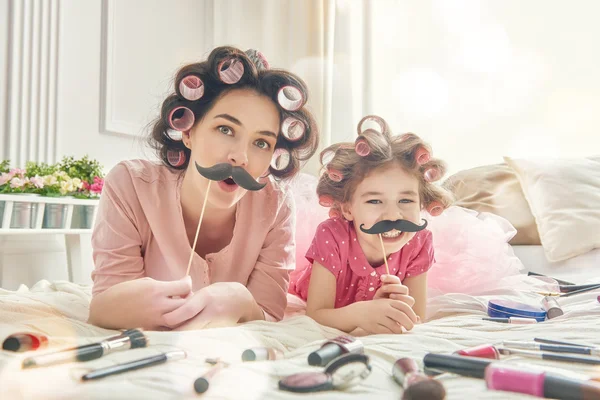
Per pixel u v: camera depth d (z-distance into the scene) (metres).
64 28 1.80
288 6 2.41
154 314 0.67
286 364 0.50
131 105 2.05
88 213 1.61
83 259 1.76
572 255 1.50
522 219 1.68
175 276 0.87
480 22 2.11
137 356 0.51
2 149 1.66
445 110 2.15
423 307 0.99
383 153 0.86
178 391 0.41
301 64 2.31
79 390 0.40
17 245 1.60
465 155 2.12
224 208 0.81
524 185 1.74
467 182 1.84
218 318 0.70
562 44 1.99
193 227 0.91
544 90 2.02
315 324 0.75
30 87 1.71
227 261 0.91
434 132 2.16
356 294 0.98
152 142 0.89
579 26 1.97
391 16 2.23
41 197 1.44
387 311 0.76
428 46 2.18
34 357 0.46
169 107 0.80
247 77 0.77
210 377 0.43
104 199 0.87
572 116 1.98
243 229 0.91
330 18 2.31
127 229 0.85
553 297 1.03
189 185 0.85
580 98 1.97
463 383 0.44
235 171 0.72
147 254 0.90
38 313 0.78
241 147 0.75
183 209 0.89
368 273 0.95
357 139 0.84
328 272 0.94
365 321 0.77
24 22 1.70
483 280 1.24
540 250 1.61
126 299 0.68
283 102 0.79
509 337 0.68
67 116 1.81
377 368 0.50
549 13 2.01
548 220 1.59
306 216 1.28
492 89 2.09
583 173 1.66
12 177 1.46
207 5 2.47
